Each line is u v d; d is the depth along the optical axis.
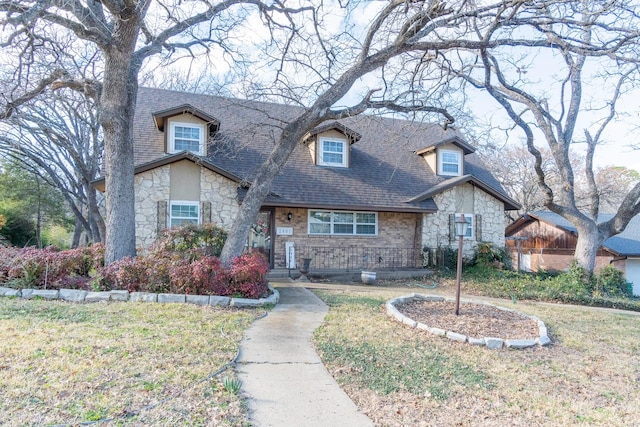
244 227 9.35
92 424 3.10
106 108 8.98
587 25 8.92
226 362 4.63
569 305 11.12
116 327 5.68
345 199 13.99
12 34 8.20
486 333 6.70
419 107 10.39
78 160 15.42
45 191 22.48
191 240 10.04
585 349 6.34
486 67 12.04
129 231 9.22
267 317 7.11
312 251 14.47
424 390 4.35
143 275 8.11
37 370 4.00
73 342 4.88
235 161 13.84
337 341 5.80
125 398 3.55
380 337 6.14
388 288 11.82
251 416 3.45
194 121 13.46
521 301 11.15
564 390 4.64
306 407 3.72
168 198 12.41
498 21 9.08
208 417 3.35
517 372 5.11
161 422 3.20
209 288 8.11
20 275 8.03
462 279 13.63
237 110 16.09
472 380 4.72
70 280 8.20
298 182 14.14
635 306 11.53
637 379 5.09
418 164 17.23
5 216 20.22
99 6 9.20
